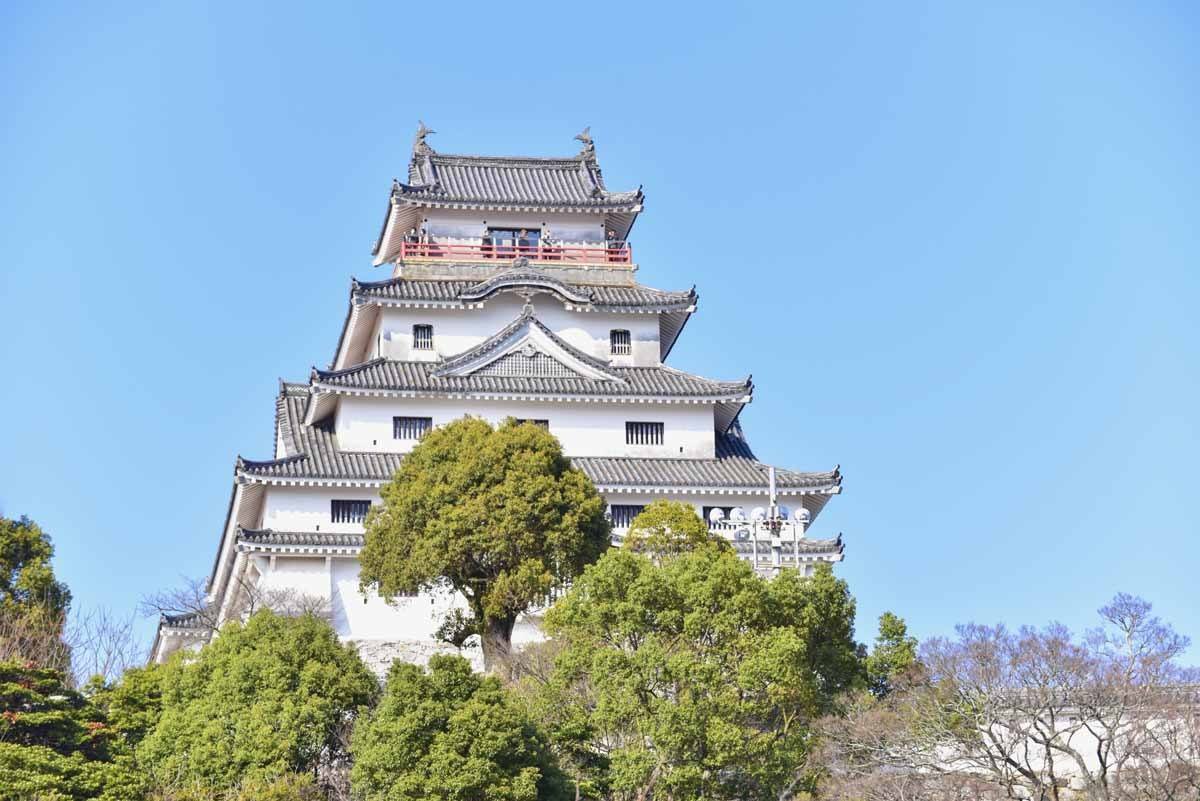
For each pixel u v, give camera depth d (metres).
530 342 94.81
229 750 61.44
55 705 60.28
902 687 64.75
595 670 60.38
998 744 61.41
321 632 65.25
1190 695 61.81
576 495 76.56
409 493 77.00
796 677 60.31
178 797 58.72
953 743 62.22
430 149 107.00
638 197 104.44
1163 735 61.88
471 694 59.09
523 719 58.81
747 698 60.59
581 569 75.69
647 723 59.47
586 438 94.19
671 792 59.25
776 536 75.56
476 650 82.69
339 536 86.12
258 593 84.31
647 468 92.25
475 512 75.25
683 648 61.59
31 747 58.22
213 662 64.88
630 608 61.94
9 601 88.56
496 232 103.69
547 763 58.88
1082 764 60.59
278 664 63.34
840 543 88.00
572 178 107.44
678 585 62.53
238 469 86.94
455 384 92.69
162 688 65.44
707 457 94.75
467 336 97.50
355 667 64.56
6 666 60.09
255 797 57.91
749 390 95.25
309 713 61.78
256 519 92.44
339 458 89.88
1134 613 63.31
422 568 75.56
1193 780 58.91
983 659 62.34
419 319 97.25
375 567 77.75
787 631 61.38
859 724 62.16
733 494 91.12
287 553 85.69
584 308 98.75
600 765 60.97
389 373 93.25
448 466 77.38
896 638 70.62
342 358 103.81
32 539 93.38
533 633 80.44
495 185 105.50
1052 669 61.59
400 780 57.19
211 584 99.44
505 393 92.75
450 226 103.12
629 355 99.19
